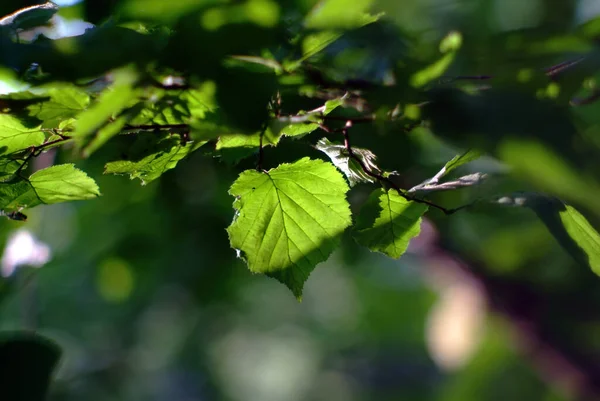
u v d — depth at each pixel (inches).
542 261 64.0
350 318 224.1
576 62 32.4
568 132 31.8
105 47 31.3
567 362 61.2
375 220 36.4
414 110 32.6
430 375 188.2
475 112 32.0
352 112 37.7
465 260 62.1
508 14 37.9
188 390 191.9
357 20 32.0
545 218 34.7
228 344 229.3
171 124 33.6
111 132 32.5
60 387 117.5
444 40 32.6
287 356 248.8
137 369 161.2
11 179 35.4
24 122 33.1
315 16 31.4
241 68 32.1
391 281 179.9
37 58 31.3
